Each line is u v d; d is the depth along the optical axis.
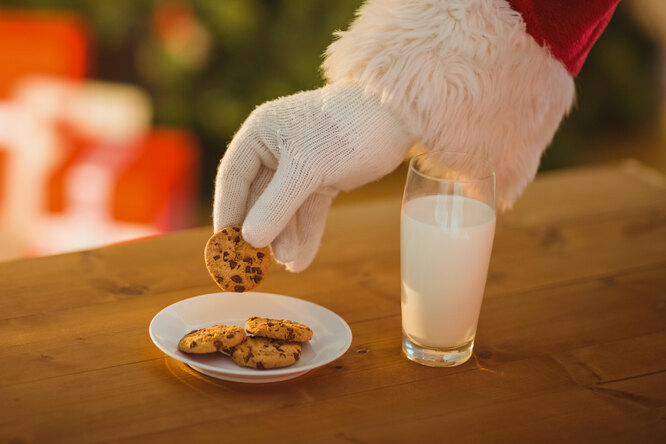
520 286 1.24
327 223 1.38
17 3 2.91
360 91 1.10
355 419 1.01
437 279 1.05
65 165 2.06
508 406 1.04
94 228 2.01
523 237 1.36
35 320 1.13
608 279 1.26
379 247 1.32
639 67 3.66
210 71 3.15
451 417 1.02
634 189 1.53
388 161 1.12
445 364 1.09
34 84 2.20
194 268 1.25
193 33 3.07
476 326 1.10
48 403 1.01
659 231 1.39
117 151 2.18
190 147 2.31
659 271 1.29
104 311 1.15
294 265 1.16
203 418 1.00
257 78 3.13
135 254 1.27
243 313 1.13
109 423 0.99
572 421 1.02
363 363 1.09
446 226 1.04
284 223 1.08
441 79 1.07
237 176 1.09
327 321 1.12
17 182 2.04
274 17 3.11
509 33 1.07
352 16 3.00
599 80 3.59
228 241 1.09
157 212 2.02
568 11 1.08
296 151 1.07
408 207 1.07
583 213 1.44
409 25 1.07
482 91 1.09
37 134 2.10
